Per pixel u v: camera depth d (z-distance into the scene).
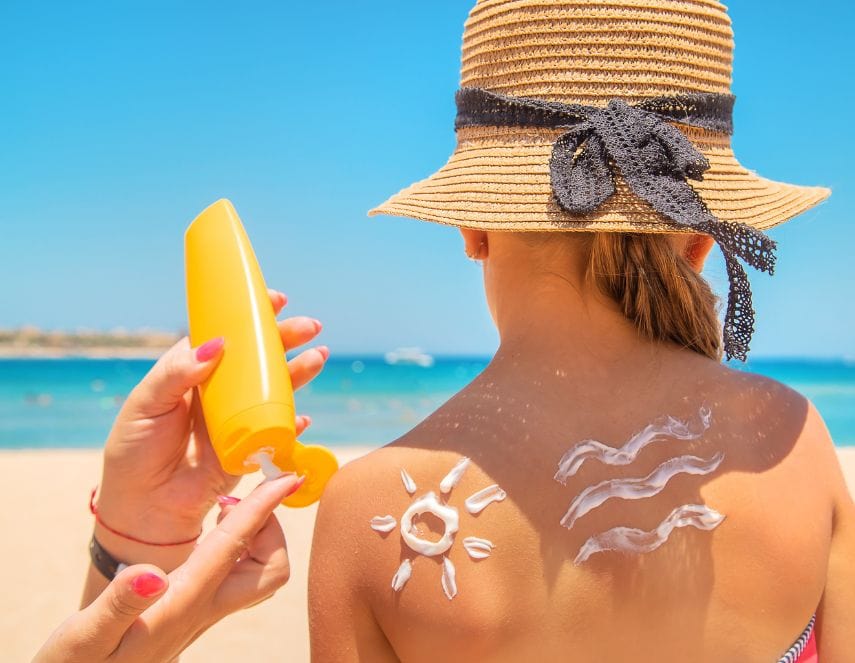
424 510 1.30
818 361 110.19
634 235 1.45
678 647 1.33
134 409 1.47
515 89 1.52
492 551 1.28
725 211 1.57
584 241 1.45
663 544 1.33
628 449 1.36
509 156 1.50
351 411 31.75
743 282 1.36
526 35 1.51
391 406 33.78
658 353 1.46
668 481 1.36
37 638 5.70
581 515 1.31
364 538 1.33
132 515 1.51
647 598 1.32
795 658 1.44
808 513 1.45
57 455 13.41
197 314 1.50
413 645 1.30
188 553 1.56
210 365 1.42
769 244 1.31
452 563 1.28
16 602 6.33
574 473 1.33
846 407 35.12
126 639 1.26
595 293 1.45
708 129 1.55
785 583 1.40
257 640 5.66
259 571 1.38
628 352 1.44
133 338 101.94
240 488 9.22
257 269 1.52
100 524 1.53
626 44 1.49
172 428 1.49
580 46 1.49
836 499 1.53
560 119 1.48
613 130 1.40
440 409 1.41
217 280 1.49
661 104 1.48
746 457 1.43
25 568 7.07
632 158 1.38
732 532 1.37
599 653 1.30
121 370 67.25
